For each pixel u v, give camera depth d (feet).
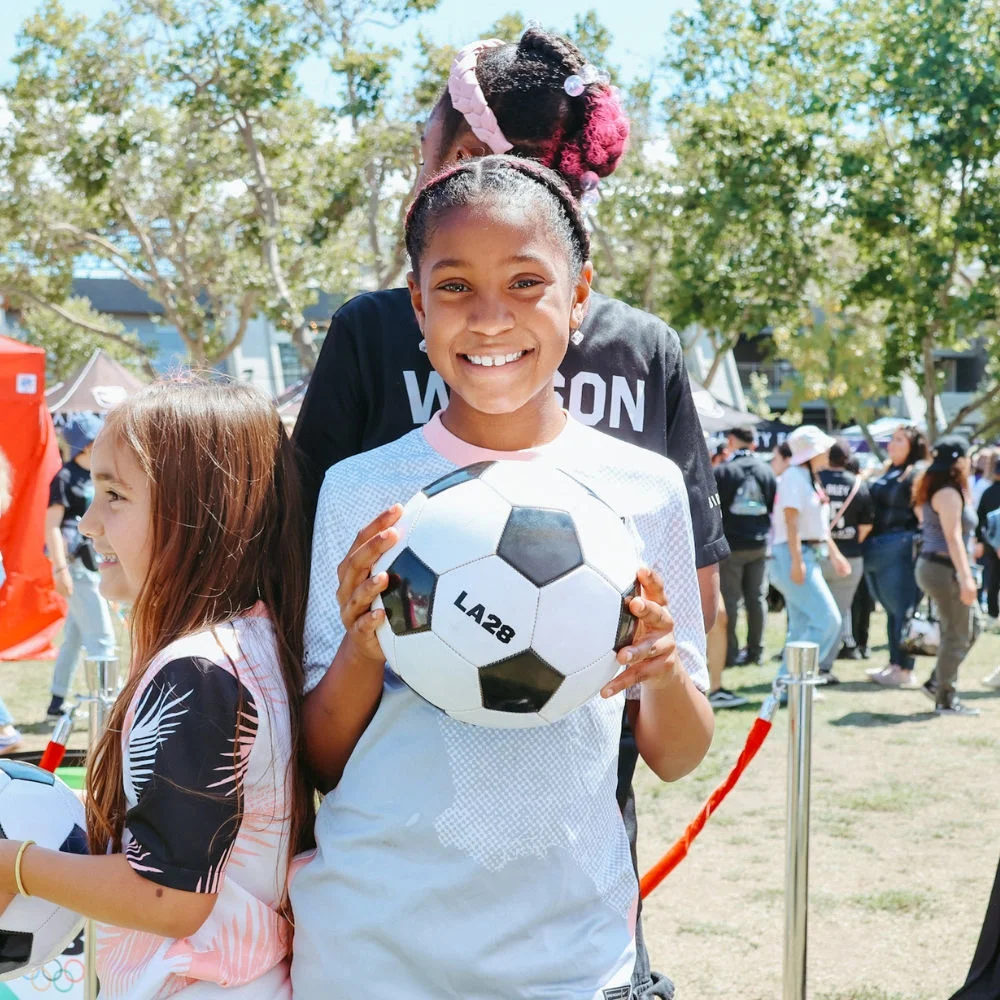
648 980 5.88
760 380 126.82
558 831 4.88
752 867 16.43
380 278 71.26
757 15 67.82
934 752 22.31
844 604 29.35
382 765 4.98
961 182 62.28
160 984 4.91
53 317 102.47
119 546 5.56
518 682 4.57
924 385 67.62
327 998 4.86
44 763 8.07
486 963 4.72
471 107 6.09
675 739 5.49
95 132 66.80
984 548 43.47
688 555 5.54
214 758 4.83
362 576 4.76
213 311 79.97
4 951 5.46
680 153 70.28
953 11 60.85
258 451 5.58
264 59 64.95
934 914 14.69
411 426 6.20
